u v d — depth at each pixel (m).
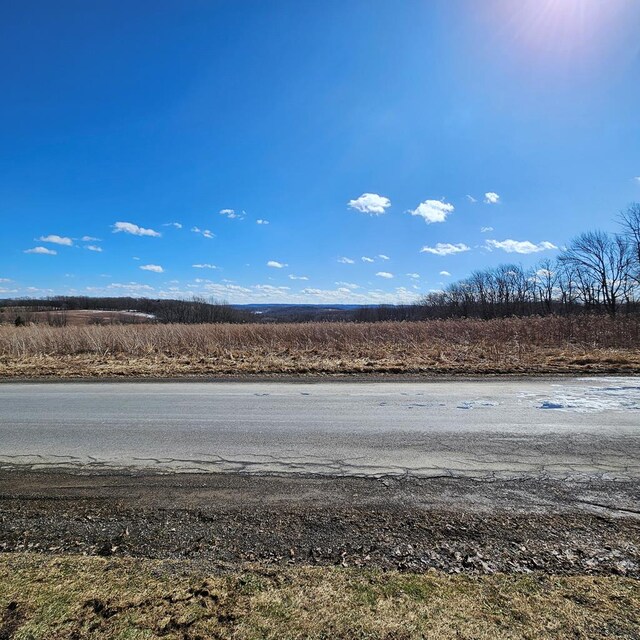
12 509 3.35
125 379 9.92
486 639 1.90
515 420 5.69
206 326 19.88
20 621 2.05
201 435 5.26
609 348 13.64
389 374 9.79
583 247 39.19
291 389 8.25
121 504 3.42
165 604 2.16
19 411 6.75
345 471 4.04
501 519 3.09
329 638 1.93
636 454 4.36
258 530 2.98
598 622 2.01
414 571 2.46
